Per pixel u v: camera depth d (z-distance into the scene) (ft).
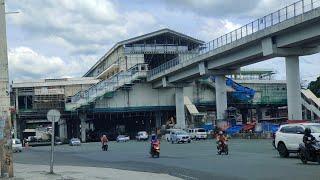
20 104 325.21
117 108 319.88
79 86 344.90
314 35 159.53
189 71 270.87
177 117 301.43
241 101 341.62
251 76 442.50
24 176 68.95
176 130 222.48
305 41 168.25
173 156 111.65
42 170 80.89
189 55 268.82
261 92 364.99
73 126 382.22
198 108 344.28
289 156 92.17
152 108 326.24
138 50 341.00
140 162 96.32
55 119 73.31
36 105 320.70
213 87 341.21
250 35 192.03
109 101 319.27
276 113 375.45
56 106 320.91
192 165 81.61
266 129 214.90
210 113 342.23
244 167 71.97
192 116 325.42
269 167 69.62
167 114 345.51
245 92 336.08
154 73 311.06
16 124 322.96
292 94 187.01
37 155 151.84
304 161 73.56
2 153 61.82
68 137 395.96
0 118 61.77
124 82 315.99
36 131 457.68
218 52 221.66
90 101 308.19
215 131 247.50
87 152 156.46
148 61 349.41
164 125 314.76
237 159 90.22
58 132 419.33
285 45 177.27
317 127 85.56
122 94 322.14
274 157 90.48
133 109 322.96
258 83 367.86
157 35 341.41
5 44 62.44
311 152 72.43
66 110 311.88
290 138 87.56
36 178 65.46
